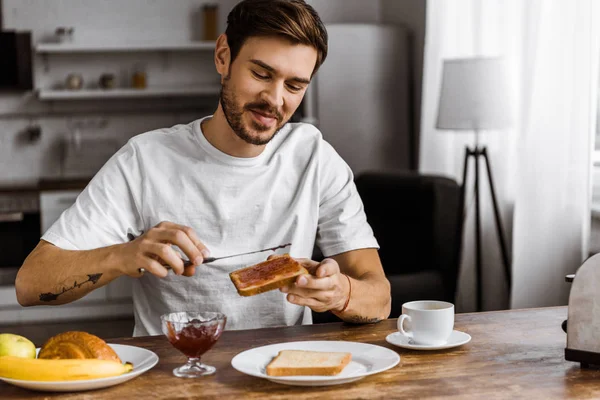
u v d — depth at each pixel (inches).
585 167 118.6
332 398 48.2
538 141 125.0
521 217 128.1
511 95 140.0
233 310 73.0
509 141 145.5
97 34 222.1
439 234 145.4
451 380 51.5
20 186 200.7
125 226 71.3
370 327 65.6
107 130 225.3
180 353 58.1
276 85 63.7
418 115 194.1
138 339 62.3
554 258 123.8
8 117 221.1
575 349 54.1
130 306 202.2
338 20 213.6
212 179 72.6
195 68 228.8
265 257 74.0
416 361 55.6
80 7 221.0
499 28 145.5
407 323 62.0
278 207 74.7
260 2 63.2
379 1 215.3
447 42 162.2
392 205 151.4
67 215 68.9
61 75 222.8
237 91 64.7
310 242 76.4
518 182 128.8
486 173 151.9
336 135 190.1
